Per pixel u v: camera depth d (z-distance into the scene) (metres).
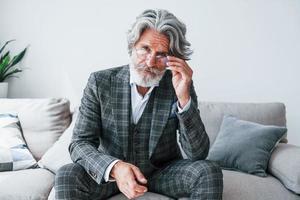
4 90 2.27
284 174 1.50
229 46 2.26
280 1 2.22
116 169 1.10
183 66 1.20
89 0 2.31
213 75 2.29
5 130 1.82
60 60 2.38
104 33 2.32
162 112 1.31
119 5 2.29
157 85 1.31
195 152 1.26
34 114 1.92
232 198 1.36
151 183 1.35
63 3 2.33
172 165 1.33
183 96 1.20
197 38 2.27
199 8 2.25
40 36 2.38
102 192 1.26
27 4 2.36
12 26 2.39
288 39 2.24
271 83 2.28
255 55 2.26
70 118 2.03
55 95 2.41
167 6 2.26
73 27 2.34
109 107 1.30
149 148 1.31
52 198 1.33
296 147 1.69
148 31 1.20
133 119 1.32
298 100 2.27
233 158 1.68
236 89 2.29
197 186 1.18
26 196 1.40
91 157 1.16
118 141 1.30
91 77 1.34
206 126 1.91
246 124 1.79
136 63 1.24
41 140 1.89
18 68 2.41
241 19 2.24
